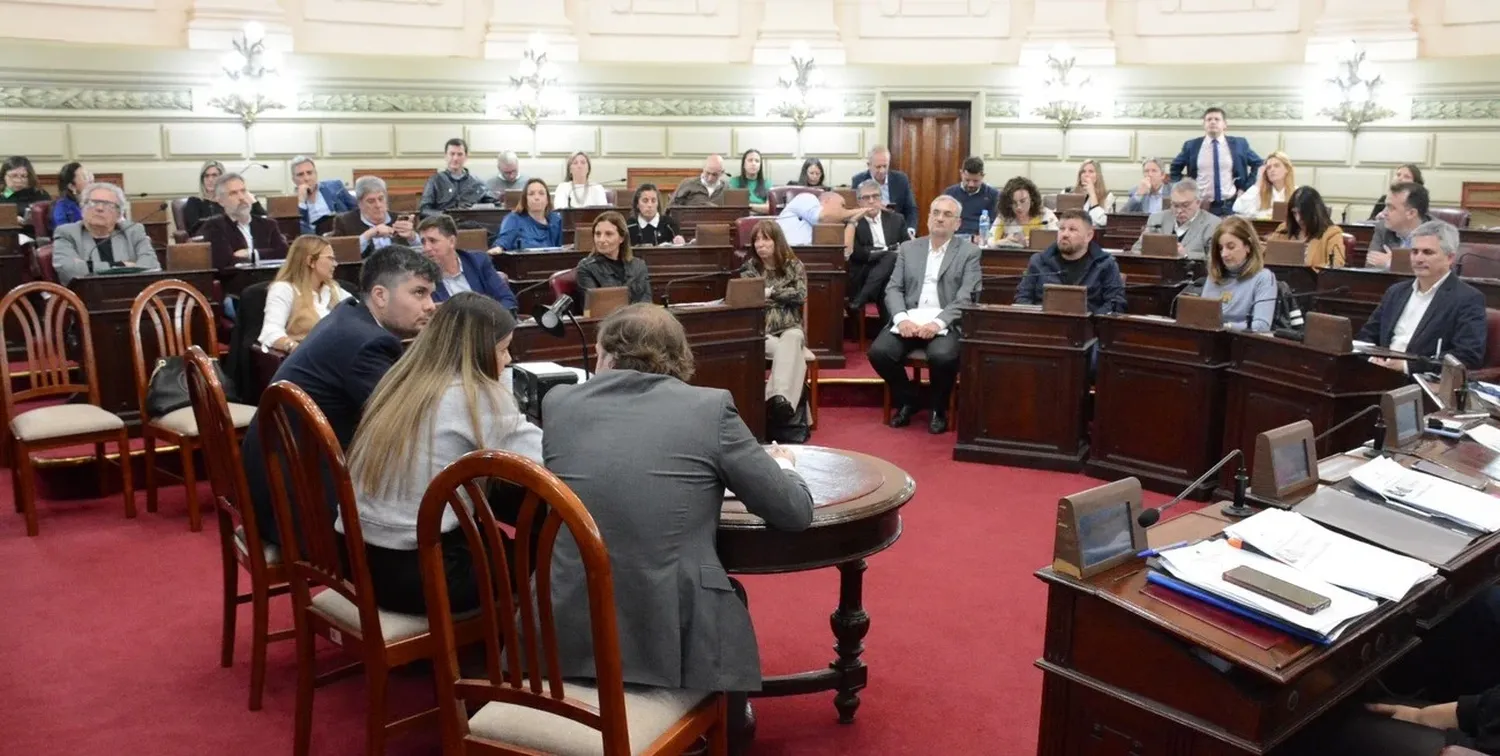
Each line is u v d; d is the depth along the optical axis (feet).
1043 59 37.99
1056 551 6.57
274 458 7.91
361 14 35.06
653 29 38.37
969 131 39.32
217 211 24.99
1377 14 34.58
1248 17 36.50
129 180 31.78
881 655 10.53
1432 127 34.22
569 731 6.35
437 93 36.06
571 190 30.58
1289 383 13.75
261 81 32.89
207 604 11.50
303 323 14.07
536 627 6.81
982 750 8.87
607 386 7.17
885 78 38.88
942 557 13.11
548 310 10.32
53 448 13.85
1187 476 15.24
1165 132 37.60
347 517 7.21
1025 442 16.81
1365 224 25.63
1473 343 14.20
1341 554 6.79
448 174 29.50
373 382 8.99
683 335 7.50
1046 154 38.83
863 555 7.94
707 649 6.73
